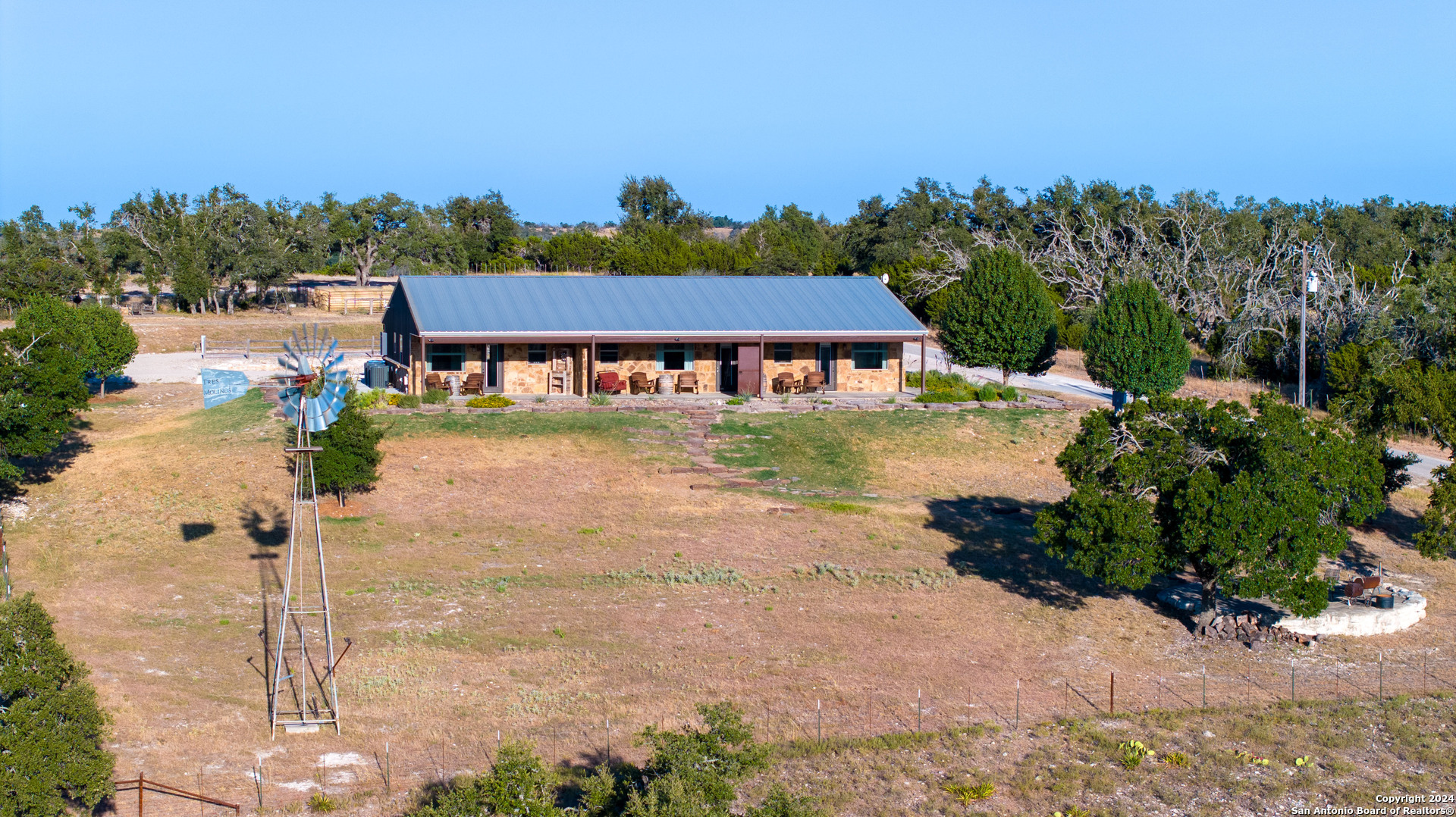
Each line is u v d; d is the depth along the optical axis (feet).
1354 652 80.59
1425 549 94.17
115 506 104.42
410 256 318.65
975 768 60.90
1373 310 166.61
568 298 153.07
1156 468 82.38
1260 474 79.51
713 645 78.28
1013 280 162.09
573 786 56.59
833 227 438.40
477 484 111.75
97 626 79.15
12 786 46.52
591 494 111.04
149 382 158.20
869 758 61.93
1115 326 148.36
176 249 246.27
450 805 48.44
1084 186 314.76
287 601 65.87
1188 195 264.93
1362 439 90.68
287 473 111.24
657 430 130.93
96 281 247.91
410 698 68.59
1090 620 85.30
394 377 153.79
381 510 105.19
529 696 69.00
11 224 253.65
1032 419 142.92
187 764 58.90
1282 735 65.87
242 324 232.53
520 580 90.12
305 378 68.44
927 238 282.56
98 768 50.08
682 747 52.75
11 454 104.32
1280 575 77.71
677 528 102.83
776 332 147.84
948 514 110.73
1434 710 70.03
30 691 49.67
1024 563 97.25
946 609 86.33
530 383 146.61
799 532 102.83
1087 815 55.67
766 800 51.85
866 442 131.54
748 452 126.72
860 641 79.71
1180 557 82.48
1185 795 58.13
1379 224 306.55
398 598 85.92
